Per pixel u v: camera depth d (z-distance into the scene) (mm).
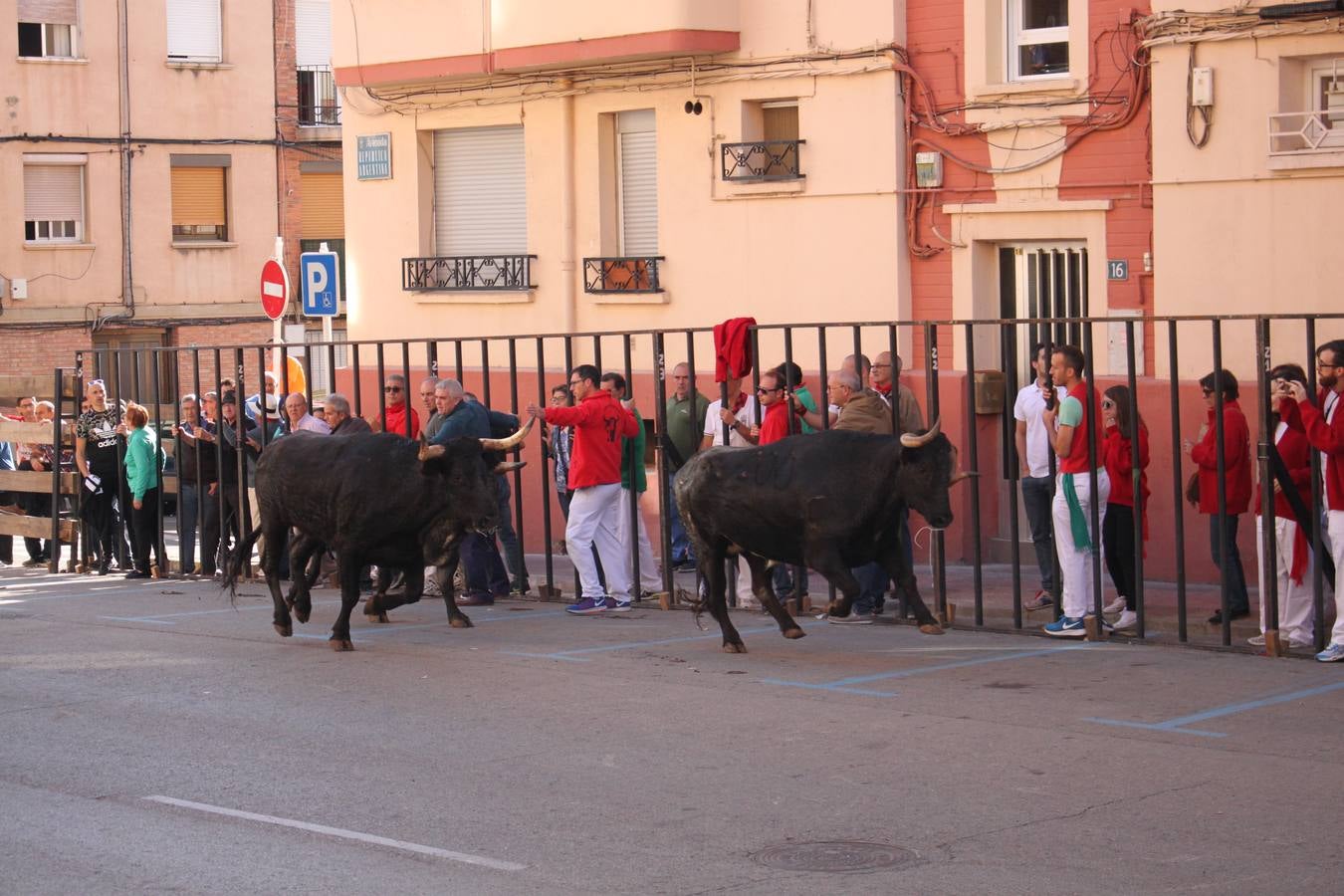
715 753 9594
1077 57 16750
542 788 8891
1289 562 12297
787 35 18672
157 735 10414
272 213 36000
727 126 19266
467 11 20766
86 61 33844
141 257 34562
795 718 10422
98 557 19703
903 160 18047
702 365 19766
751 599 14977
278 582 14047
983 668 11906
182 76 34906
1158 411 16094
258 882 7371
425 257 22188
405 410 16047
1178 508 12469
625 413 15156
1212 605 14352
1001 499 17734
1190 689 11008
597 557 15633
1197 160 15930
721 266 19469
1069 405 12797
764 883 7223
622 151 20531
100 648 13805
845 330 18578
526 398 21172
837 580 11891
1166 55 16047
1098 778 8828
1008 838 7781
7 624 15391
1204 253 15961
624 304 20312
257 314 35844
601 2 19469
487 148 21734
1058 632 13062
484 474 13008
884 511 11898
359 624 14742
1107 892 6977
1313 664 11758
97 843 8039
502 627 14383
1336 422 11523
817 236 18672
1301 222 15398
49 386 20203
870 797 8555
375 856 7734
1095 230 16797
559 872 7438
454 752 9773
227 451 18344
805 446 12070
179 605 16438
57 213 33875
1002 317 17969
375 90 22312
